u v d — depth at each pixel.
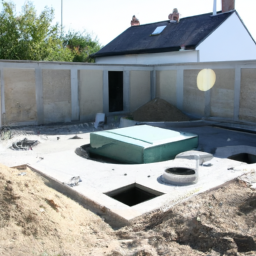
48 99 11.03
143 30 18.30
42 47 17.95
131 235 3.83
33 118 10.80
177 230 3.80
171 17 17.19
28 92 10.54
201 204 4.43
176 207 4.32
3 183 4.07
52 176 5.65
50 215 3.90
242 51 16.22
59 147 8.27
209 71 11.77
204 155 6.62
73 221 4.09
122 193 5.29
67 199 4.70
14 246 3.30
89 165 6.41
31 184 4.48
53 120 11.27
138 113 12.27
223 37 15.01
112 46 18.20
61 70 11.17
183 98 12.89
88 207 4.67
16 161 6.70
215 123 11.47
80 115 11.92
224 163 6.51
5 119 10.16
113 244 3.65
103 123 11.58
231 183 5.34
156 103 12.23
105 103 12.55
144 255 3.37
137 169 6.17
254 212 4.14
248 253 3.33
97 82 12.19
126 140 7.29
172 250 3.45
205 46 14.19
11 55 17.11
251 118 10.62
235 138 9.37
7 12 17.25
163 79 13.59
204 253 3.40
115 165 6.43
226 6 15.72
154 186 5.22
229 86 11.21
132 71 13.25
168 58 14.91
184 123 11.30
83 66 11.68
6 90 10.05
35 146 8.37
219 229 3.72
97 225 4.14
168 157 7.30
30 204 3.93
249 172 5.82
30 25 17.44
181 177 5.26
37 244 3.43
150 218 4.18
